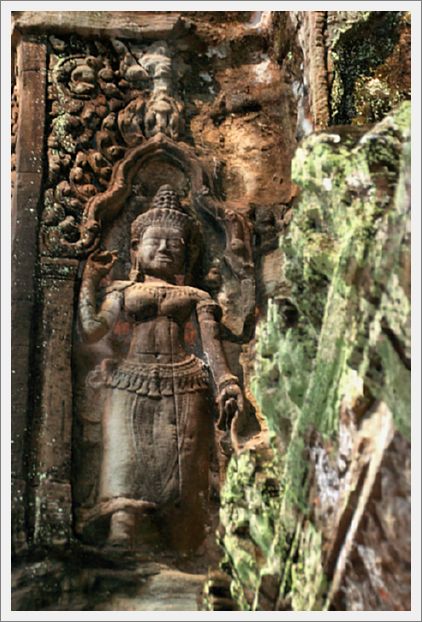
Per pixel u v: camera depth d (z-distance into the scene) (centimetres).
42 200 493
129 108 526
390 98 475
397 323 322
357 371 340
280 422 399
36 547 426
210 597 417
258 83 554
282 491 399
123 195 504
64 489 438
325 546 351
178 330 476
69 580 423
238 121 546
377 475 327
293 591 371
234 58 560
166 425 452
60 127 512
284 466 396
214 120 546
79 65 529
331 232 372
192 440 453
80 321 470
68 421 450
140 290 479
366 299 336
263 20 561
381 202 347
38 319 467
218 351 474
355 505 337
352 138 380
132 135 520
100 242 492
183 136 533
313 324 380
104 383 461
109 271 488
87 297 473
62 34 535
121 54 540
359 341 336
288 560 377
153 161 518
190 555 440
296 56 524
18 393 448
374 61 482
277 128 541
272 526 399
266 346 406
